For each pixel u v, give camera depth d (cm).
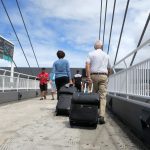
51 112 541
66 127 375
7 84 802
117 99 512
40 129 355
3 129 352
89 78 411
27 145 272
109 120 458
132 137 326
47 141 291
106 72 413
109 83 693
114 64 607
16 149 257
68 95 487
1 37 1022
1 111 551
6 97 772
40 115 492
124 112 430
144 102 329
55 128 365
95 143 292
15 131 339
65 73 506
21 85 957
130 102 380
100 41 420
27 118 452
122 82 500
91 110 370
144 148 277
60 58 511
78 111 371
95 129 370
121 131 360
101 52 412
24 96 966
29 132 335
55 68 509
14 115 490
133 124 359
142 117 298
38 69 2084
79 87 940
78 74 940
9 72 896
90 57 412
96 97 369
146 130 289
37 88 1209
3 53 1052
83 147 273
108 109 660
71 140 301
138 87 374
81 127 378
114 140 308
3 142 282
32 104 735
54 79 511
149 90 322
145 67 338
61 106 479
